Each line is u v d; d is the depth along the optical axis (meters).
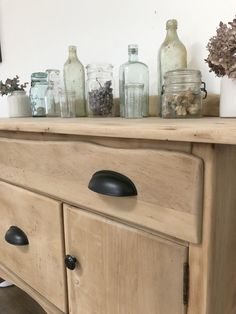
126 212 0.55
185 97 0.74
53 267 0.74
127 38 1.05
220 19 0.82
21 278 0.87
